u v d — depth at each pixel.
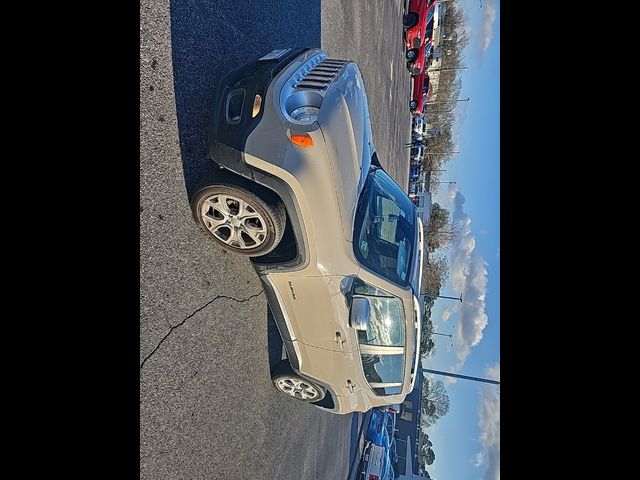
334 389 3.52
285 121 2.47
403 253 3.64
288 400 4.16
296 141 2.45
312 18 4.97
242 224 2.59
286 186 2.45
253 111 2.52
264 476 3.64
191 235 2.75
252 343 3.42
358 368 3.43
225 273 3.07
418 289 3.80
